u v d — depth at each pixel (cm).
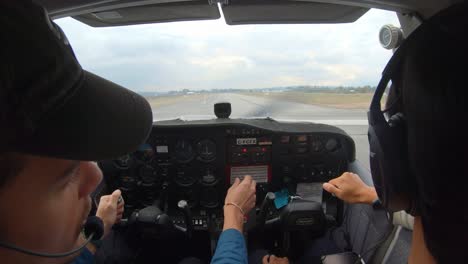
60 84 47
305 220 180
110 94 59
